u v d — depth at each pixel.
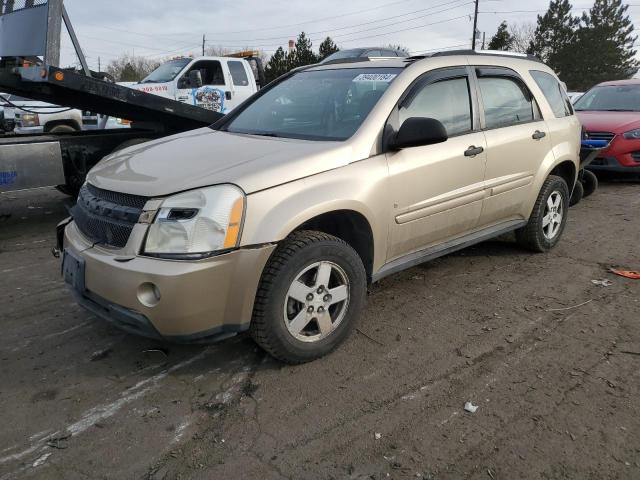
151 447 2.66
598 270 5.05
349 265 3.39
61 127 12.16
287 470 2.51
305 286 3.23
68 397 3.05
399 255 3.93
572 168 5.60
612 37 55.81
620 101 10.13
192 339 2.96
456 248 4.38
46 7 5.81
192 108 7.23
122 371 3.32
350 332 3.53
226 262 2.88
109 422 2.84
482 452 2.63
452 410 2.95
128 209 3.01
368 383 3.20
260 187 3.01
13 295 4.43
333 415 2.90
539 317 4.07
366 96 3.89
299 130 3.94
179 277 2.79
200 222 2.85
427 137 3.47
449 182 4.05
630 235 6.23
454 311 4.17
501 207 4.69
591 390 3.13
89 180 3.55
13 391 3.10
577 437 2.73
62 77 5.97
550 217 5.39
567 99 5.64
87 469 2.51
